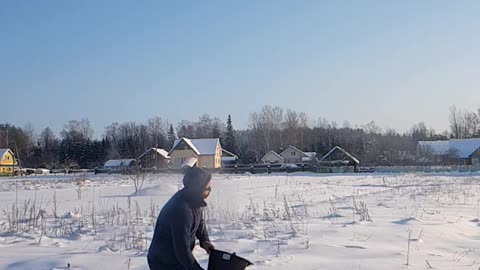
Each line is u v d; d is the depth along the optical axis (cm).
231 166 7031
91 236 1109
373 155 10481
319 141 11244
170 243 493
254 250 898
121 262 794
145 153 8388
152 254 499
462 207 1762
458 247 1011
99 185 3775
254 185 3438
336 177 5019
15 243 1030
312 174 6075
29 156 11606
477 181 3769
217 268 507
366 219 1366
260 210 1672
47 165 11088
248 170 6756
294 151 10062
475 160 9044
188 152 9044
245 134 13238
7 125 11869
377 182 3875
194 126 13900
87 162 11600
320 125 12269
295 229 1162
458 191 2572
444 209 1692
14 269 761
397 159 9700
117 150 11375
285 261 800
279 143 11206
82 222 1337
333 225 1245
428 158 9400
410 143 11462
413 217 1400
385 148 11056
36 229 1234
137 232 1115
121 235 1098
